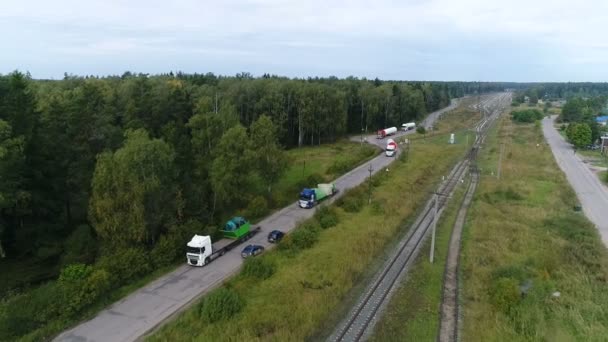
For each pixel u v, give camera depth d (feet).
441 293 103.55
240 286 104.37
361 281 108.78
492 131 437.17
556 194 196.85
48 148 135.03
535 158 289.12
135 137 123.03
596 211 177.68
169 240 119.34
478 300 100.12
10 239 130.11
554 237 141.69
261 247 128.88
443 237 143.54
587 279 110.63
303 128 341.41
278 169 177.37
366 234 140.26
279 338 79.97
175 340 82.12
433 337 84.12
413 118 517.96
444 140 373.61
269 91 322.55
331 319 89.51
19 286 110.32
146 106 206.49
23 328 84.07
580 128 320.50
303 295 99.04
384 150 317.22
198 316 90.94
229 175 148.15
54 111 147.23
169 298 100.42
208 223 139.23
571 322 90.07
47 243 127.54
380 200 183.21
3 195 109.60
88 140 150.00
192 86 329.31
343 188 206.39
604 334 84.89
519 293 97.81
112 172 112.98
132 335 84.84
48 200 133.39
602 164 276.41
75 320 89.76
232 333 83.56
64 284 93.45
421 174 235.40
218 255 125.49
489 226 151.02
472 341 83.10
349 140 379.55
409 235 144.46
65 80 343.05
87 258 116.16
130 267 107.04
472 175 241.35
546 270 114.83
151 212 121.49
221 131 168.45
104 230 112.98
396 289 104.47
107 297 98.22
